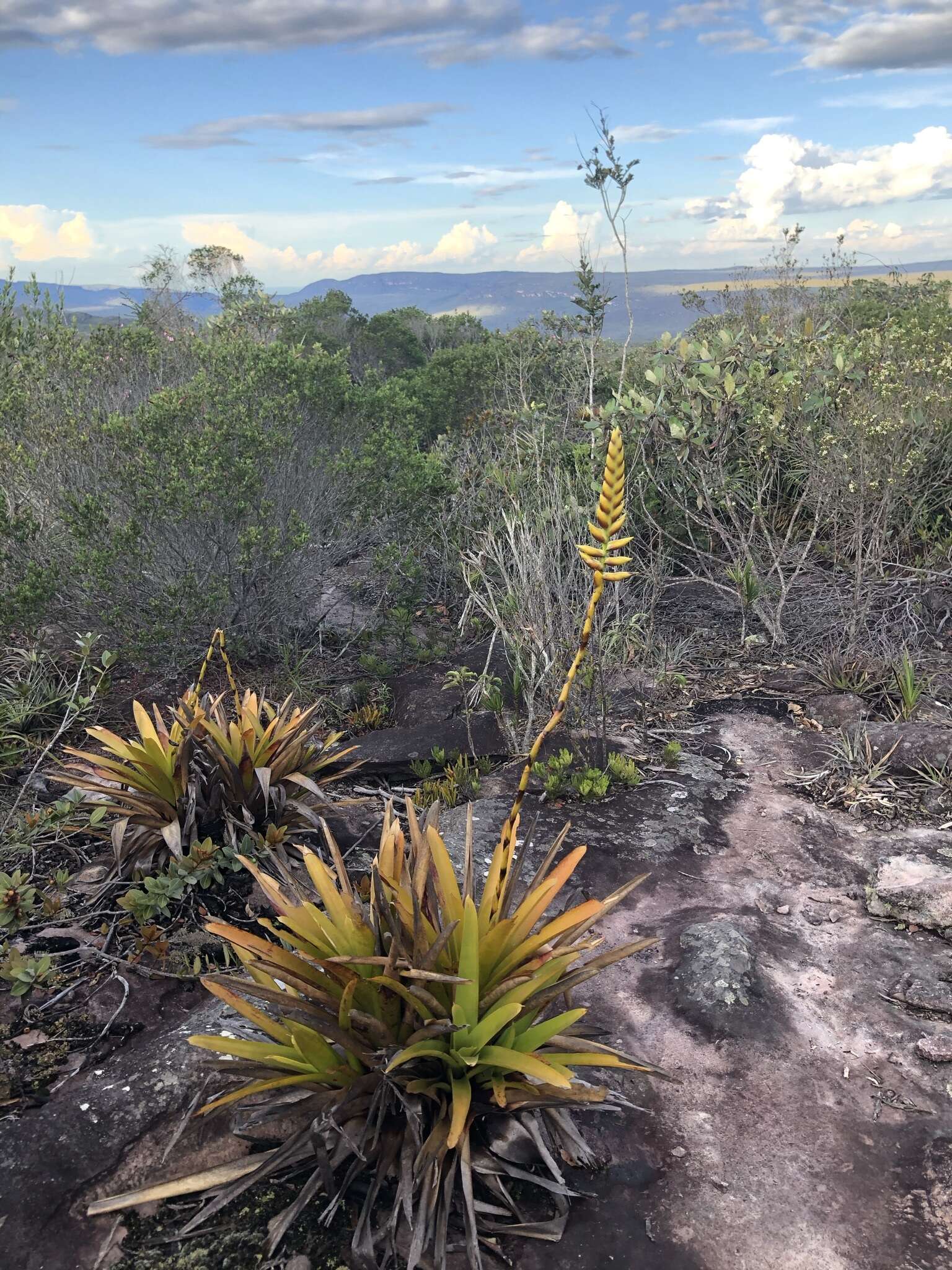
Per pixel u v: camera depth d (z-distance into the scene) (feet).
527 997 8.48
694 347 21.81
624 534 23.25
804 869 13.56
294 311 68.33
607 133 17.44
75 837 14.21
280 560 20.72
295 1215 7.78
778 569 21.07
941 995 10.70
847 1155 8.65
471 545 23.49
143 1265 7.59
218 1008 10.25
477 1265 7.29
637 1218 8.04
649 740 17.51
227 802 13.70
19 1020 10.27
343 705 20.22
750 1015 10.40
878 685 18.69
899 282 36.88
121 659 20.18
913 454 20.54
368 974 8.22
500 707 17.93
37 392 23.12
